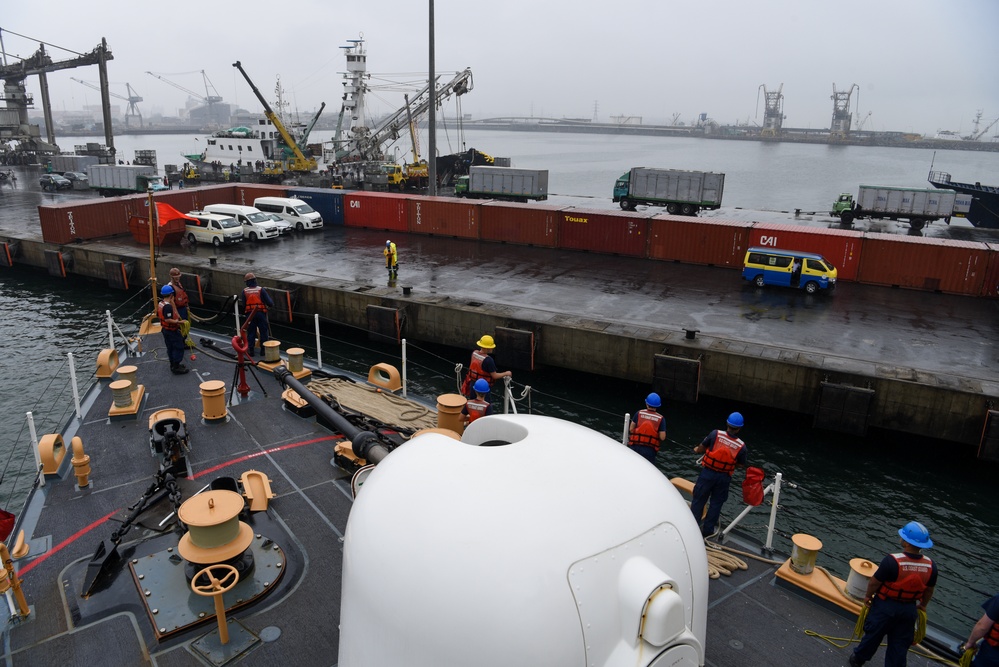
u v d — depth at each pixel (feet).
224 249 128.16
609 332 78.64
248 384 44.83
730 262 114.83
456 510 14.43
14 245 135.54
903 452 66.59
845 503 58.23
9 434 68.74
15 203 195.00
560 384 81.76
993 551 52.75
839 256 106.42
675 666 13.62
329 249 129.08
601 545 13.96
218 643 22.31
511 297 94.84
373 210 150.41
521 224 133.18
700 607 15.35
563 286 101.71
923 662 23.56
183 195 154.51
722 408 74.74
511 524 13.96
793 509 56.95
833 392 66.69
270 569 25.68
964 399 63.16
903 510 57.57
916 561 20.86
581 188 332.19
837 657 22.90
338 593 25.00
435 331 90.38
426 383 82.38
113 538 26.11
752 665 22.36
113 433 37.45
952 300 97.35
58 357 90.63
